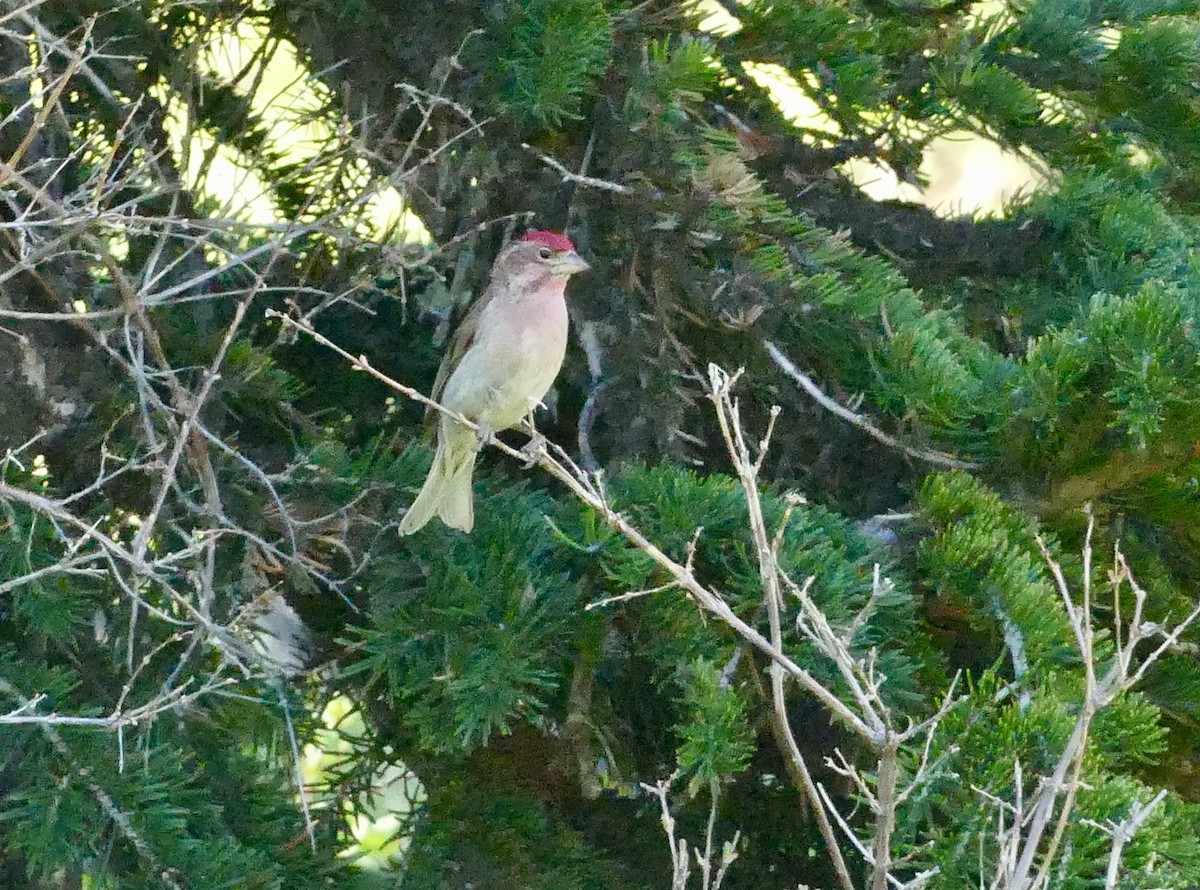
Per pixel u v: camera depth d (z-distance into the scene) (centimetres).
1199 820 282
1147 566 375
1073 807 249
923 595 338
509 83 341
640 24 360
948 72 389
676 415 361
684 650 300
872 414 362
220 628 283
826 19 366
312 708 365
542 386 369
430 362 423
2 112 345
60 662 322
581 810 372
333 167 396
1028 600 300
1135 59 394
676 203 344
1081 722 219
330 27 357
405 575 327
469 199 361
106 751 296
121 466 332
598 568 317
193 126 367
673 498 312
